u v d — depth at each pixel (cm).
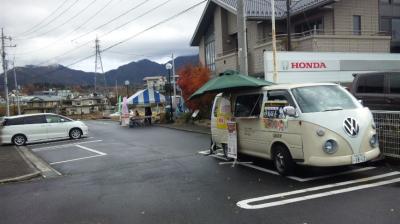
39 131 2281
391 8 2750
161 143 1781
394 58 2247
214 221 626
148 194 829
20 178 1104
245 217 635
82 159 1461
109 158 1430
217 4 3012
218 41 3102
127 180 998
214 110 1262
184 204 733
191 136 2005
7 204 828
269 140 946
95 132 2758
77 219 688
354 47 2317
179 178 972
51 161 1473
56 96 9906
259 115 986
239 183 866
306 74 1975
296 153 855
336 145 801
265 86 1004
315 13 2570
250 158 1163
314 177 870
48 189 956
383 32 2627
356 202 673
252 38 2730
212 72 3080
